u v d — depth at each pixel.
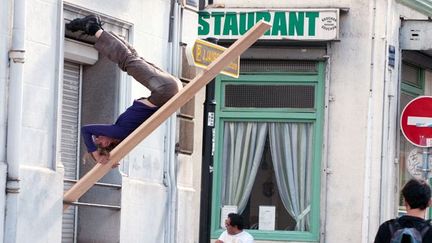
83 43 15.02
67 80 15.09
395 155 22.52
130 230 15.52
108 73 15.38
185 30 16.81
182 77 16.72
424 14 23.23
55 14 14.05
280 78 21.77
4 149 13.20
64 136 15.01
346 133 21.59
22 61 13.27
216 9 21.34
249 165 22.09
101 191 15.37
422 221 11.36
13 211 13.20
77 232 15.44
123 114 12.49
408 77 23.33
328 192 21.67
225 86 21.95
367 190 21.56
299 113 21.75
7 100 13.23
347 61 21.56
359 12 21.52
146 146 15.93
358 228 21.55
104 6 15.03
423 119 20.22
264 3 21.30
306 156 21.89
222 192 22.14
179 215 16.64
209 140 16.45
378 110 21.75
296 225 21.94
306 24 21.23
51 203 13.83
